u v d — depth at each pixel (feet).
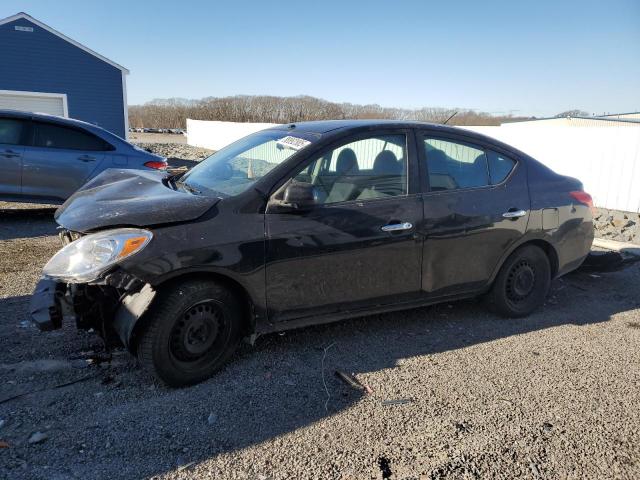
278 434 9.13
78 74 71.82
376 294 12.52
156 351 9.96
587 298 17.33
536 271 15.17
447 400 10.50
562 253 15.48
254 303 10.96
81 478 7.84
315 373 11.33
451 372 11.69
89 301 10.47
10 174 24.32
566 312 15.93
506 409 10.27
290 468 8.29
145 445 8.65
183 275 10.23
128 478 7.89
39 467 7.98
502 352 12.87
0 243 21.01
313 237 11.34
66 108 71.87
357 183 12.19
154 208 10.30
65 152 25.22
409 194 12.77
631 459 8.93
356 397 10.44
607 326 14.88
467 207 13.44
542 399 10.71
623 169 37.65
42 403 9.64
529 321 15.06
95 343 12.06
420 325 14.39
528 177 14.84
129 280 9.50
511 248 14.34
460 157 13.88
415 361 12.17
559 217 15.10
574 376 11.76
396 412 9.98
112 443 8.65
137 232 9.77
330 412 9.87
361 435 9.22
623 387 11.35
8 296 14.88
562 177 15.74
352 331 13.70
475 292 14.30
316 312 11.86
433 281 13.29
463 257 13.58
